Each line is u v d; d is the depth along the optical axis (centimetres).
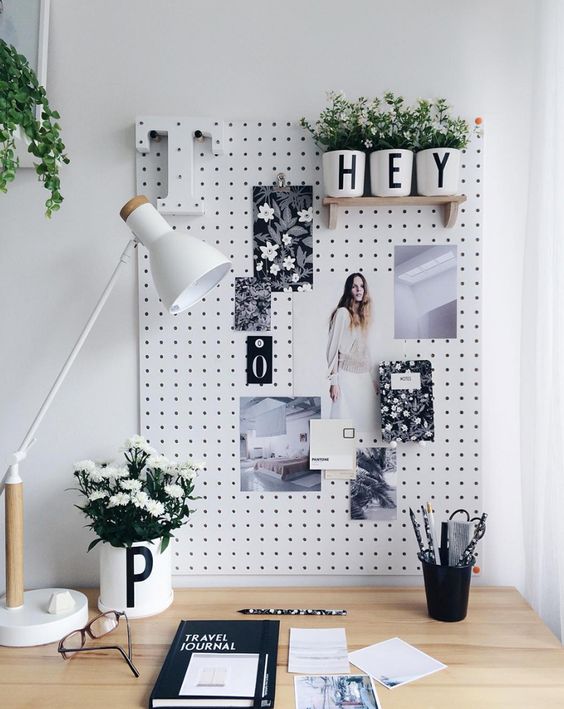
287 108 142
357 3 141
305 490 144
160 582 130
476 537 125
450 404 143
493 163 142
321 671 107
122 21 141
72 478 144
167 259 118
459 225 141
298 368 143
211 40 141
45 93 129
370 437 144
